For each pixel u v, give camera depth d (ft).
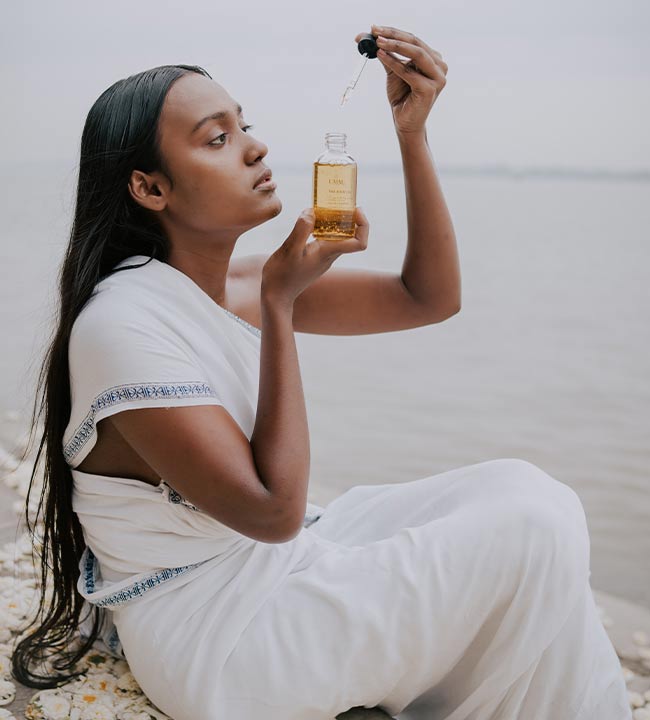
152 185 5.50
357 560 5.43
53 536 6.07
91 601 5.68
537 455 14.53
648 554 10.97
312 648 5.24
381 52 5.97
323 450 14.64
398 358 20.80
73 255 5.55
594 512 12.29
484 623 5.32
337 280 6.86
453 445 15.01
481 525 5.26
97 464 5.61
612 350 21.58
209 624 5.34
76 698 5.85
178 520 5.46
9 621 6.77
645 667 7.39
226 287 6.36
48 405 5.70
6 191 38.45
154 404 5.05
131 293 5.31
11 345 17.34
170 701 5.40
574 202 57.93
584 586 5.27
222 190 5.43
